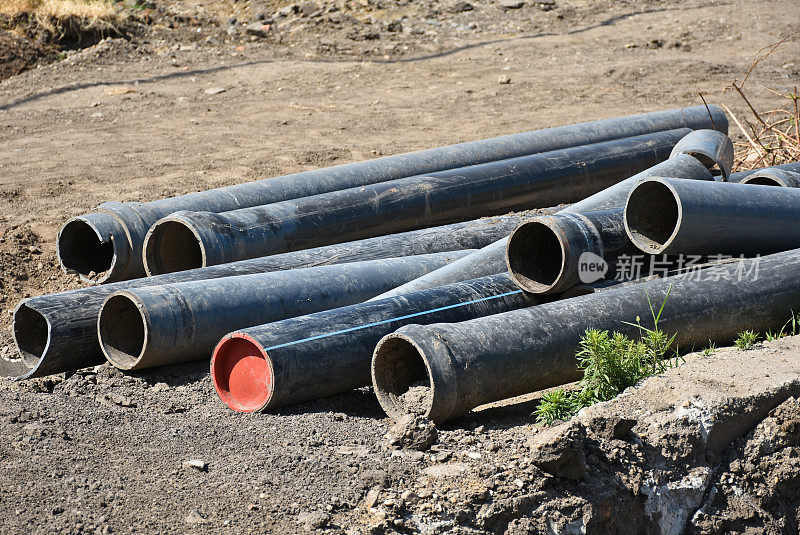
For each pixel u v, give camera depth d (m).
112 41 28.09
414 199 13.23
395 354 8.50
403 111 22.88
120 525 6.46
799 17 30.09
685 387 8.20
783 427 8.21
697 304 9.26
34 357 9.84
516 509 6.99
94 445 7.62
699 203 9.35
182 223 11.24
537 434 7.75
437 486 7.07
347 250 11.32
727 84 24.27
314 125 21.73
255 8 32.94
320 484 7.12
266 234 11.73
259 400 8.59
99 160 18.98
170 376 9.40
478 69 26.97
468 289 9.53
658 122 16.48
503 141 15.48
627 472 7.53
